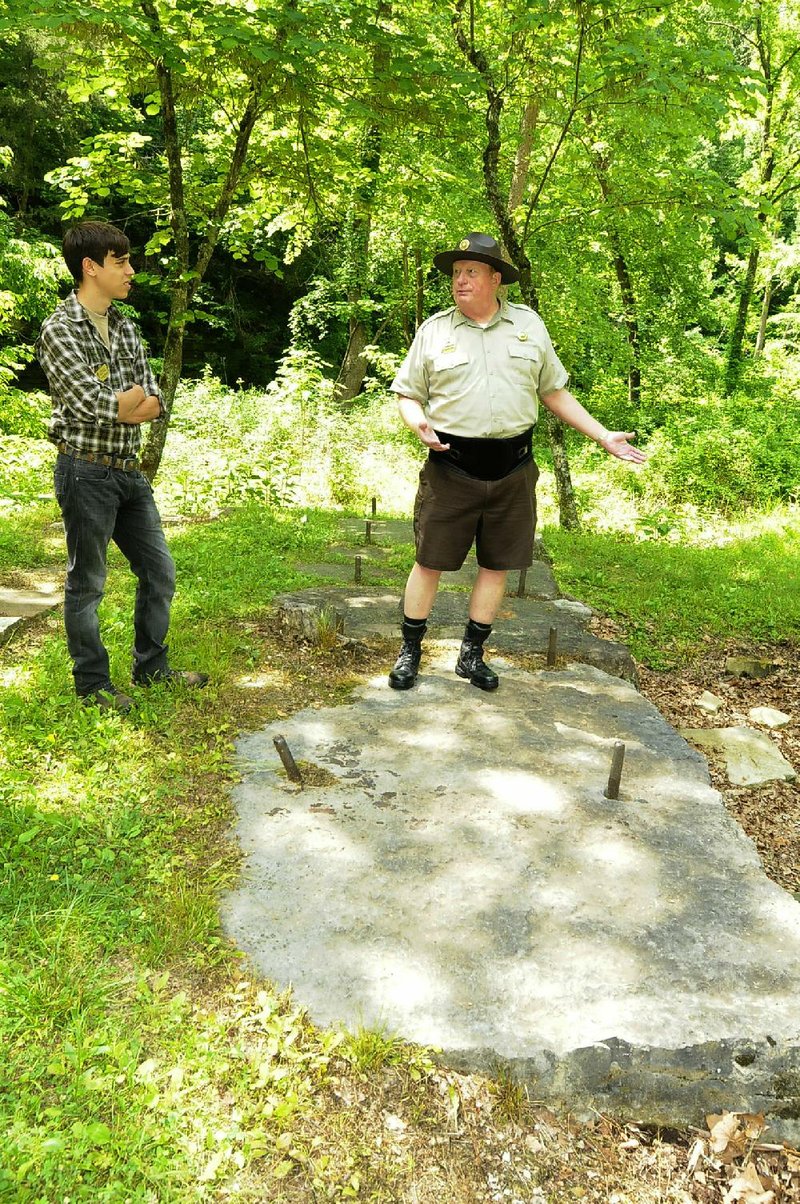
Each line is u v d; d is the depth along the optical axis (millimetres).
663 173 8266
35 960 2264
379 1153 1937
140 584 3791
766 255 19469
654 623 6316
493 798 3127
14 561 5824
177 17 6105
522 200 10547
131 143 7969
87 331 3242
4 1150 1768
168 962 2326
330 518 8453
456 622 5113
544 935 2461
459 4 7891
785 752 4750
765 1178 2074
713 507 12070
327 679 4168
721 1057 2160
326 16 5680
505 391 3461
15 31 5484
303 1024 2166
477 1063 2123
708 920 2559
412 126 7191
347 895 2584
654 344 17703
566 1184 1987
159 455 7945
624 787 3266
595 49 7297
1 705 3531
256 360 23328
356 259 18031
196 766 3268
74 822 2797
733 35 16359
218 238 8531
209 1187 1792
